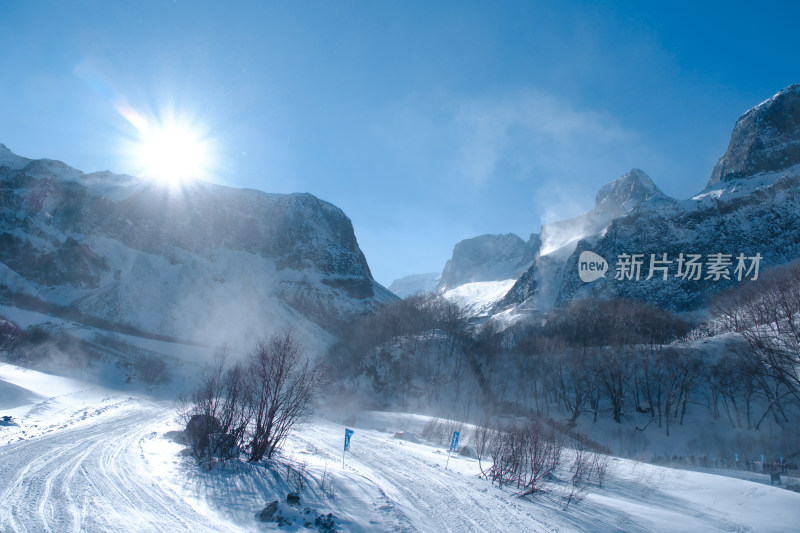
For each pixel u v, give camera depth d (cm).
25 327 10294
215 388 3659
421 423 5753
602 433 6631
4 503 1579
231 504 1744
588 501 2266
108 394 6481
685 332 10056
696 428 6438
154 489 1864
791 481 3356
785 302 7262
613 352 7688
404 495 2117
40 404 4625
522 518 1875
